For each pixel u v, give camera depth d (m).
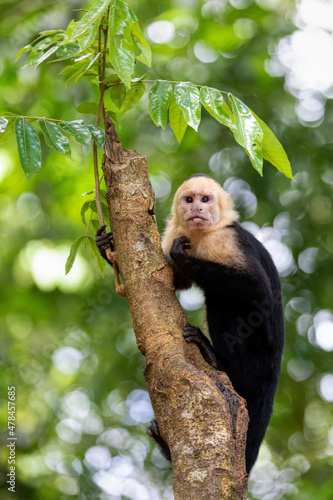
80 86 13.32
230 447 4.36
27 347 14.12
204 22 13.95
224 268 6.67
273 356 7.14
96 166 5.90
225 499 4.12
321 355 12.96
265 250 7.62
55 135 5.17
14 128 5.35
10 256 14.96
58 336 14.23
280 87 13.30
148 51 6.09
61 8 13.19
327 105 13.15
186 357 5.09
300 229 12.78
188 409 4.44
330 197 12.91
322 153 12.86
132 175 5.46
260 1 13.92
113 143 5.55
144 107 13.52
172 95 5.46
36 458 12.87
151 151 13.62
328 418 14.14
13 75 13.38
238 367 6.90
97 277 13.62
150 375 4.86
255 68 13.30
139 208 5.39
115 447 12.88
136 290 5.19
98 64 6.14
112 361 13.30
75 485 12.45
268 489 12.99
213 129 13.00
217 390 4.57
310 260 12.98
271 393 7.14
